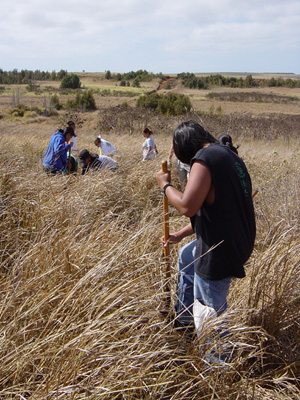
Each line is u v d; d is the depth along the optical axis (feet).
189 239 13.15
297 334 9.49
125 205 17.67
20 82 454.81
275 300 9.24
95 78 558.97
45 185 15.96
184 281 9.47
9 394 6.70
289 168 25.04
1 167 16.24
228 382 7.84
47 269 9.73
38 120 123.95
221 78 436.76
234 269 8.05
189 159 8.36
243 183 8.05
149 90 384.47
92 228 12.36
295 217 15.44
